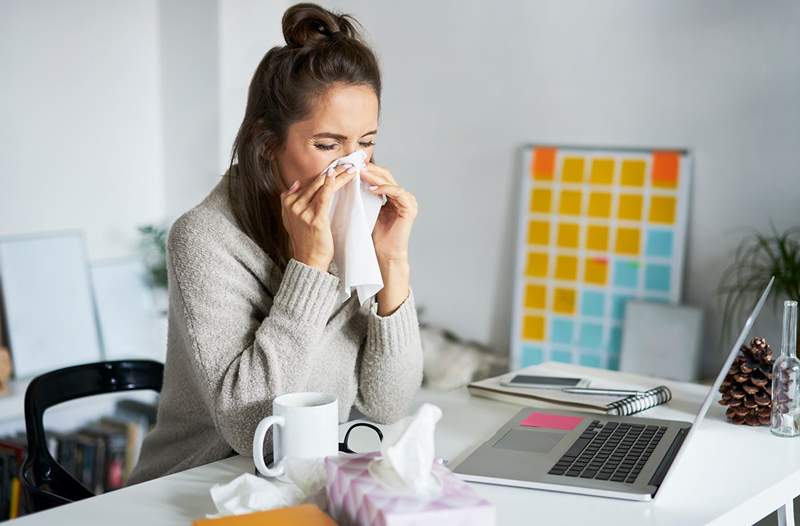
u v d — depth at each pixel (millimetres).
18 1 3521
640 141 3467
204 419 1638
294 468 1198
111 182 3902
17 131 3562
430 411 1057
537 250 3654
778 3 3135
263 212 1569
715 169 3324
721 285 3338
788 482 1352
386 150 4066
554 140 3643
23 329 3502
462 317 3943
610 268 3516
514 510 1206
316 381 1609
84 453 3428
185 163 4000
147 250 4012
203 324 1506
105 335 3781
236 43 3871
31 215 3629
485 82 3783
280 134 1515
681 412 1687
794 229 3172
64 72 3693
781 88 3158
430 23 3885
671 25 3352
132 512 1220
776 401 1551
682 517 1192
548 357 3645
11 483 3166
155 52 4016
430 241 4000
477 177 3846
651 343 3402
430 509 1000
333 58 1469
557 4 3582
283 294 1470
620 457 1382
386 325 1615
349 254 1504
